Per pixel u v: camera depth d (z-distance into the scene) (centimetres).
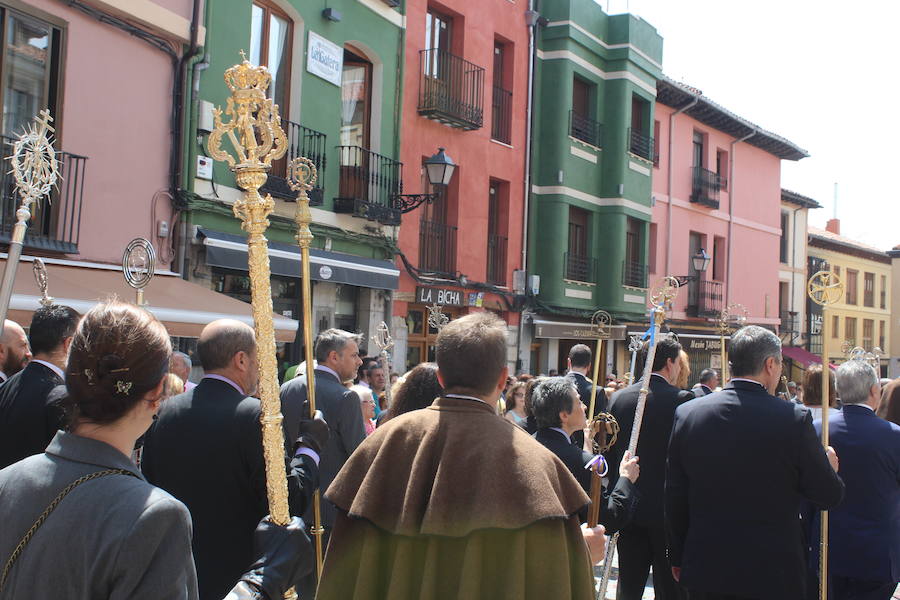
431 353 1653
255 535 256
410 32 1555
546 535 218
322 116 1332
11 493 184
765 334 419
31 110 929
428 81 1599
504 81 1866
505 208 1850
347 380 546
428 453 231
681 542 428
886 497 487
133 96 1039
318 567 331
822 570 466
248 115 292
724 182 2775
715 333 2675
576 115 2041
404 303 1539
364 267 1376
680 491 423
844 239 4066
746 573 388
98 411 189
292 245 1263
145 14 1034
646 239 2250
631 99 2172
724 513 397
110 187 1009
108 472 185
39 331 380
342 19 1374
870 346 4184
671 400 559
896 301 4356
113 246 1014
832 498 391
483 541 217
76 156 927
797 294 3425
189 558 184
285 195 1218
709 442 404
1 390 377
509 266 1850
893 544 486
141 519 176
